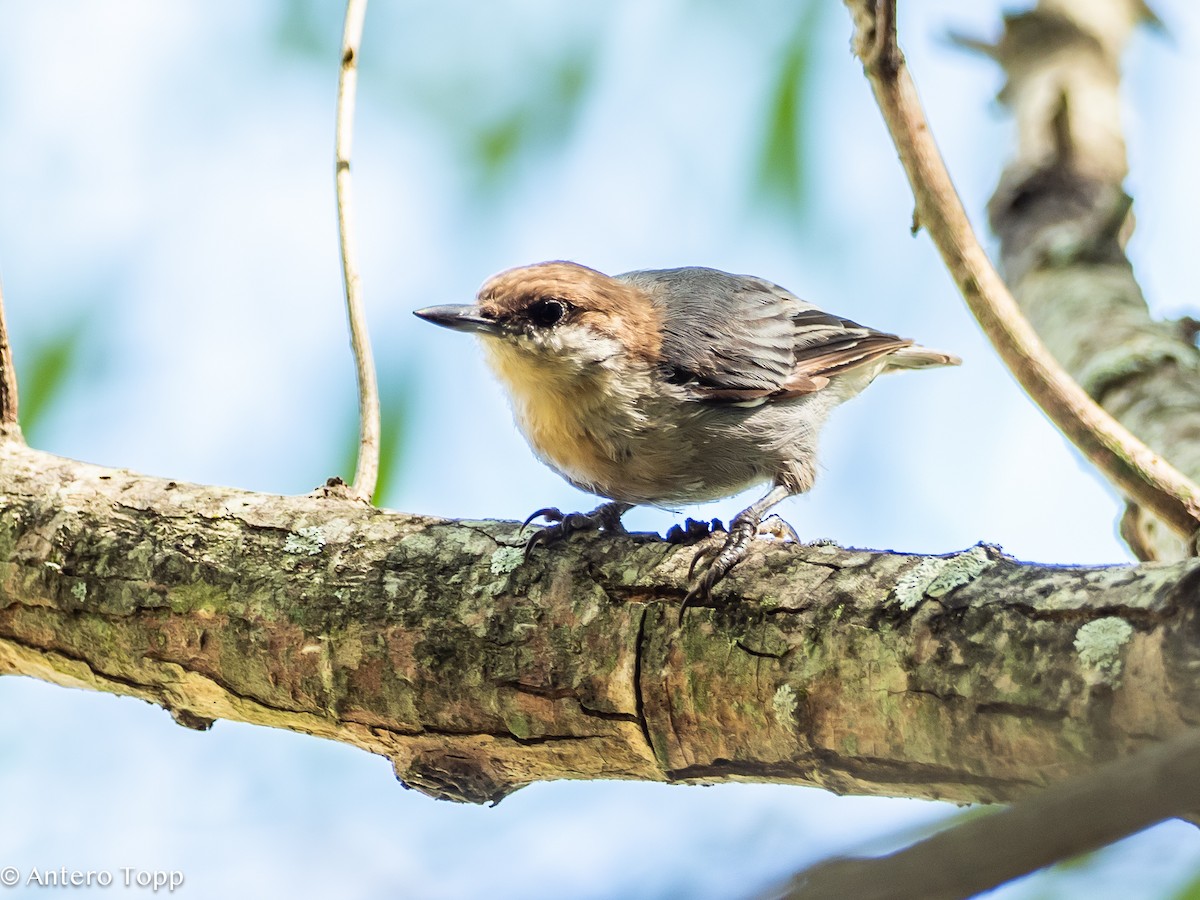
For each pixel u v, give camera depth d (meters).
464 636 6.79
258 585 7.20
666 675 6.34
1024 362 7.42
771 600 6.19
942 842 3.38
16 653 7.73
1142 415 9.59
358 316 8.09
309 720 7.25
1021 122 12.98
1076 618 5.27
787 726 5.98
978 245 7.50
